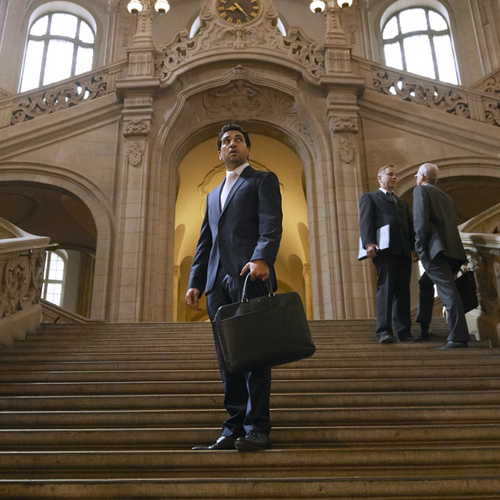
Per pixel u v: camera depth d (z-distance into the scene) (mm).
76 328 7703
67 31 22609
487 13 21672
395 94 14656
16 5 21969
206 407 4645
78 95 14266
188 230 20172
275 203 3867
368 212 6906
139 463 3535
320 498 3100
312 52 14352
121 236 12633
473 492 3088
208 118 14125
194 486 3152
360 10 22922
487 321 6688
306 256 20312
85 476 3496
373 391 4957
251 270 3576
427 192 6605
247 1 14773
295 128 14062
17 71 21266
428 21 22766
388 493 3098
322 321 7926
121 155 13578
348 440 3887
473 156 13664
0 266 6781
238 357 3352
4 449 3934
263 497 3119
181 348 6484
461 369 5301
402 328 6812
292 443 3889
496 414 4273
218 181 18250
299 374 5270
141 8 14828
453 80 21875
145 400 4676
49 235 19234
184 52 14297
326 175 13305
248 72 13992
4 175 13305
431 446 3852
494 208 7902
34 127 13664
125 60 14617
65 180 13383
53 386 5027
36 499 3131
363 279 12328
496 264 6621
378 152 13773
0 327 6586
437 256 6410
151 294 12258
